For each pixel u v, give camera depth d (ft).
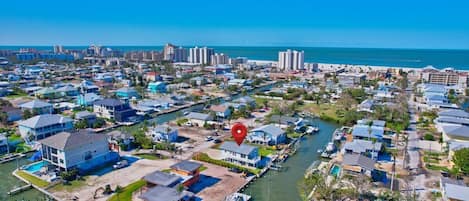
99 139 214.69
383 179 195.21
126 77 636.07
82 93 421.18
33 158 221.05
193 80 600.80
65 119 279.90
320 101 438.40
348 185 176.35
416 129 303.89
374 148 226.79
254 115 363.97
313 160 234.58
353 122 328.70
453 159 206.69
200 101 447.42
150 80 600.80
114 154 225.15
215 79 637.30
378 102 400.67
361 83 577.43
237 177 201.05
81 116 310.86
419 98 457.27
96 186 184.65
